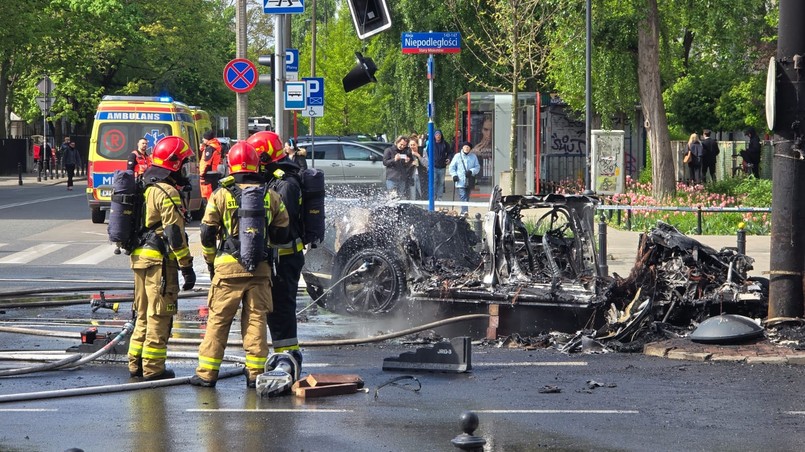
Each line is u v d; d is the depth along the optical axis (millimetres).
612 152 26234
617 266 18734
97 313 14523
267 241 9570
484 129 33969
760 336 11703
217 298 9703
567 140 41188
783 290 12094
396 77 44469
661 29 32906
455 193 33062
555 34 30906
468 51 40781
